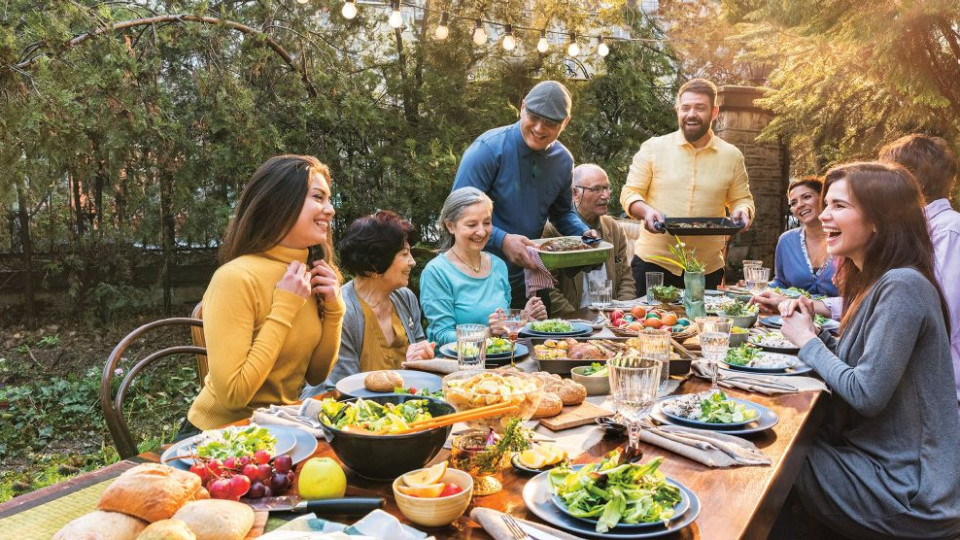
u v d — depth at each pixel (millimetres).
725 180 4676
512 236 3508
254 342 2094
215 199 6902
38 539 1233
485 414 1483
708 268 4734
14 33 5051
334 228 7246
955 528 2061
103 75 5562
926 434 2115
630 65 8789
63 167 6195
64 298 7398
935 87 4531
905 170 2270
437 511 1234
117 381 6215
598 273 4281
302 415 1832
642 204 4535
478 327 2182
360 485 1468
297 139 6906
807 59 5598
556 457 1542
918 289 2102
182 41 6363
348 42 7520
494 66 8039
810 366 2451
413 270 7168
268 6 6902
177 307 7707
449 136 7441
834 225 2291
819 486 2178
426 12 7582
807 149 6762
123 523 1103
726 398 2000
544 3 8016
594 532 1227
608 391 2139
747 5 6168
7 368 6383
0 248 7156
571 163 4164
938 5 4168
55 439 5367
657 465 1350
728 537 1254
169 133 6262
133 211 6945
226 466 1391
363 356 2738
